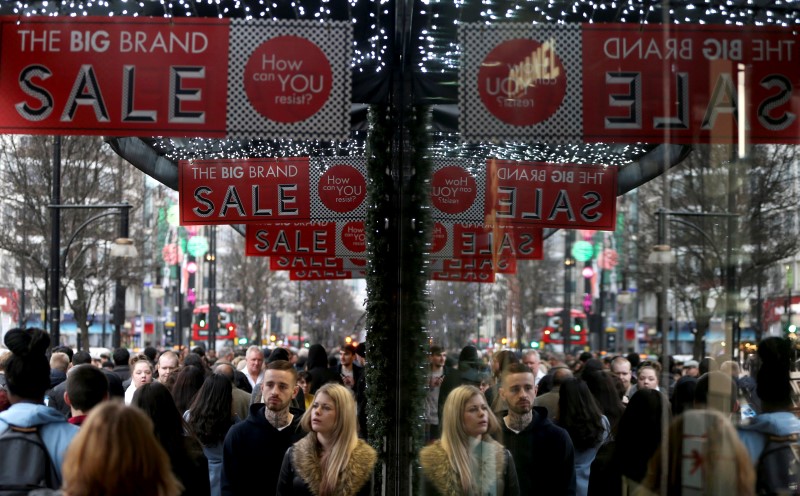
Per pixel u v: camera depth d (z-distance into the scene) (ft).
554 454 21.54
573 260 94.32
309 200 43.80
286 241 53.57
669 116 20.45
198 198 43.62
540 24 23.99
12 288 119.75
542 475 21.48
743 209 15.28
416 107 27.86
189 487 19.35
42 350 17.03
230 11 28.89
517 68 24.14
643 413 16.53
